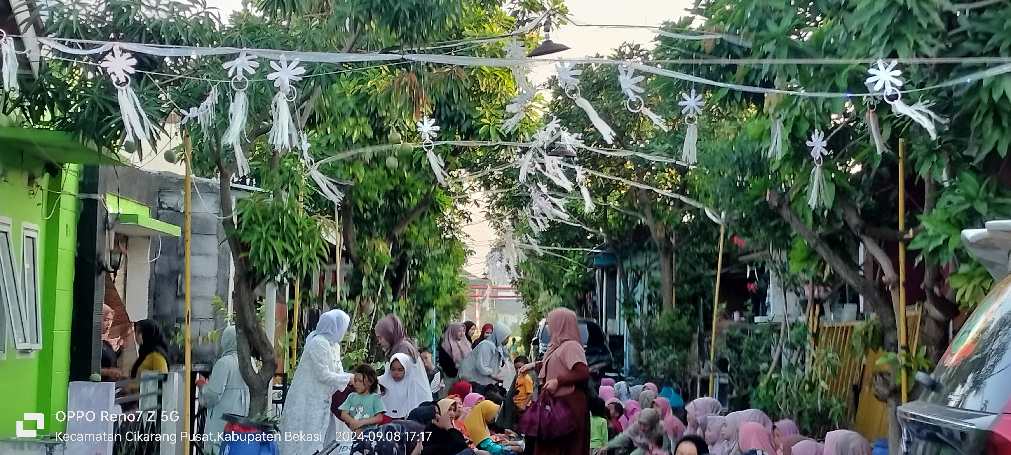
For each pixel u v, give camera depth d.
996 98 8.22
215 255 15.66
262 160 12.48
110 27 9.98
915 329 11.20
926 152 9.08
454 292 28.38
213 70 9.98
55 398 11.98
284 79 7.99
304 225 11.44
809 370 13.86
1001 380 5.31
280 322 18.47
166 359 13.45
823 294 14.41
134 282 14.77
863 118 9.52
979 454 4.83
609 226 26.19
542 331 26.86
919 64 8.80
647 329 22.44
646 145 19.81
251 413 11.45
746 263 20.44
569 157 17.25
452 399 12.03
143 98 9.73
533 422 11.14
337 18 11.93
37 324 11.51
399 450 10.95
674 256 23.28
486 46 16.62
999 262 7.36
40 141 10.11
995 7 8.72
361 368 11.66
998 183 8.95
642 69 8.30
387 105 15.61
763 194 11.52
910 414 6.02
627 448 12.18
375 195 17.50
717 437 12.51
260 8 12.08
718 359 19.05
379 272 18.91
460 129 18.02
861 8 8.68
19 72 9.73
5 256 10.79
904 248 9.66
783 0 9.38
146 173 14.95
